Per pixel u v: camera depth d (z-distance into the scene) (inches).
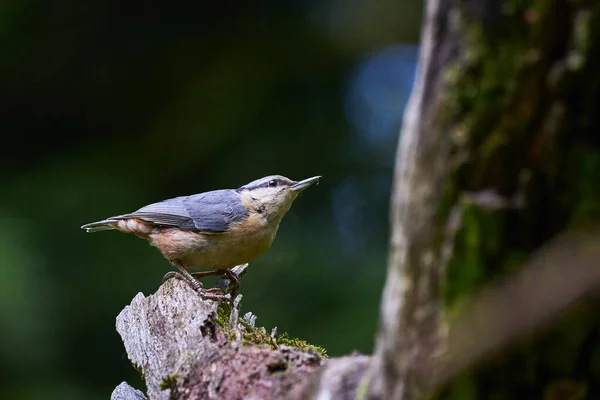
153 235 319.9
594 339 132.9
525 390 139.9
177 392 224.7
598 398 136.7
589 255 125.3
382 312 155.0
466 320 135.1
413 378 146.2
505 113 132.1
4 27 625.6
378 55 663.8
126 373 528.4
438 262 139.5
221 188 591.2
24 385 492.1
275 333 258.5
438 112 137.1
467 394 141.8
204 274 326.6
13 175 603.8
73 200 560.7
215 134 612.7
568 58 127.9
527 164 133.1
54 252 533.3
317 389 187.0
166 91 655.8
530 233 134.9
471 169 135.3
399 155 147.2
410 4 673.6
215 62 654.5
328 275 518.6
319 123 612.1
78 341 522.0
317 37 661.3
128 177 591.2
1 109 646.5
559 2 126.0
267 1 665.6
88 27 647.1
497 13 130.0
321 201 577.3
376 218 562.9
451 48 135.1
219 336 237.5
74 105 655.1
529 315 126.9
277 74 642.2
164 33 663.8
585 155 130.7
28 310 487.5
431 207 139.3
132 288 529.0
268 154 597.6
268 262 525.3
